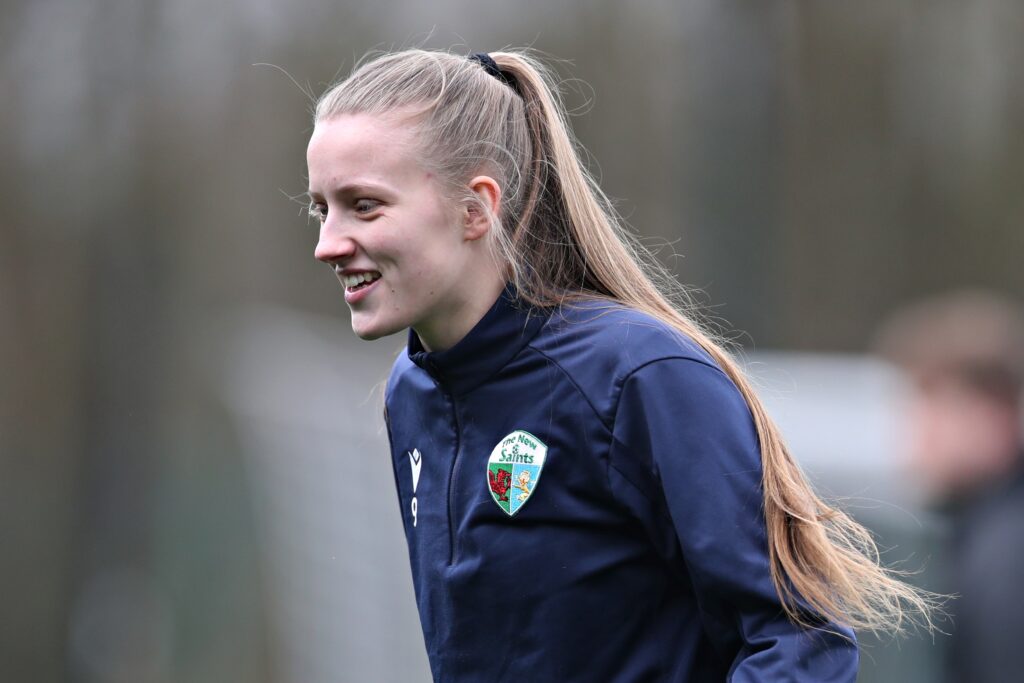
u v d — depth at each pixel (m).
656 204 52.38
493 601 9.41
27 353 64.38
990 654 13.38
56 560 64.88
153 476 65.06
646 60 53.16
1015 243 58.59
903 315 57.94
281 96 57.81
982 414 13.89
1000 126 57.66
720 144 33.16
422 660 27.11
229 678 38.56
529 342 9.45
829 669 8.79
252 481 38.03
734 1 33.28
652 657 9.28
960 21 56.03
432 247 9.29
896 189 57.44
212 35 57.84
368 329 9.37
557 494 9.30
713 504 8.90
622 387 9.12
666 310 9.91
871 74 54.38
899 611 9.66
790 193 55.66
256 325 52.50
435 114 9.36
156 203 61.69
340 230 9.28
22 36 57.94
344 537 30.92
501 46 53.19
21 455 64.88
